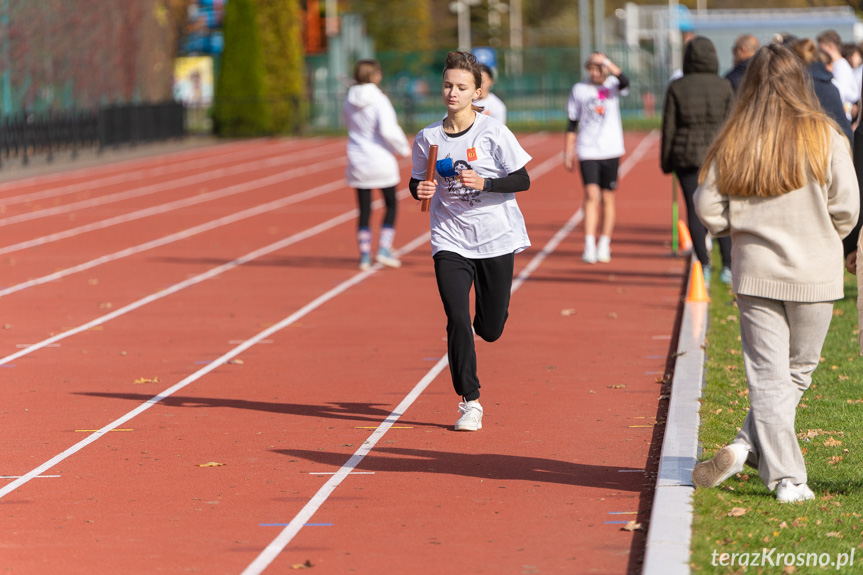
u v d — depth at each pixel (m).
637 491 11.16
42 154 68.19
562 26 182.88
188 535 10.15
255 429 13.91
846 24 103.75
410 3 166.62
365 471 12.05
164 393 15.93
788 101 10.08
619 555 9.45
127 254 31.34
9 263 29.91
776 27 105.56
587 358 17.61
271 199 46.69
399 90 112.81
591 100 27.09
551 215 38.69
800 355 10.47
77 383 16.66
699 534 9.49
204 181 55.84
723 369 15.84
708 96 22.80
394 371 17.09
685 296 22.92
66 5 74.31
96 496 11.34
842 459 11.86
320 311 22.30
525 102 108.12
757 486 10.99
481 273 13.62
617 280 25.16
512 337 19.41
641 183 50.06
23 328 21.08
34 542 10.02
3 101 67.81
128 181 56.28
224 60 94.38
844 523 9.92
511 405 14.82
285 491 11.40
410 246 31.94
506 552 9.59
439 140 13.38
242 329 20.64
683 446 11.84
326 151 77.38
